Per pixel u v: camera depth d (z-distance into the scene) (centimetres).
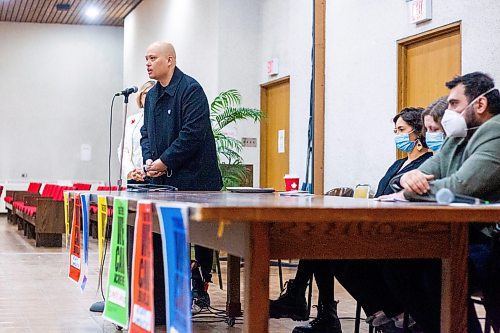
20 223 1195
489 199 227
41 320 421
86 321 418
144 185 408
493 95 240
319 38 737
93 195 316
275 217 167
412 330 285
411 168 362
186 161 420
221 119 789
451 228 199
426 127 296
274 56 884
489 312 243
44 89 1580
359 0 672
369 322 303
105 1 1339
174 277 180
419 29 584
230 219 163
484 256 246
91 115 1600
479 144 232
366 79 661
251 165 812
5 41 1559
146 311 196
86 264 304
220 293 551
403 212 175
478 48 511
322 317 352
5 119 1561
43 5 1389
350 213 172
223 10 920
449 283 202
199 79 989
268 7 901
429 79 582
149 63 422
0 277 619
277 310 353
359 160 671
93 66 1599
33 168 1577
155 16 1237
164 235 187
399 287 264
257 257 180
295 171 821
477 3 513
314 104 739
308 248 185
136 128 541
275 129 906
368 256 191
